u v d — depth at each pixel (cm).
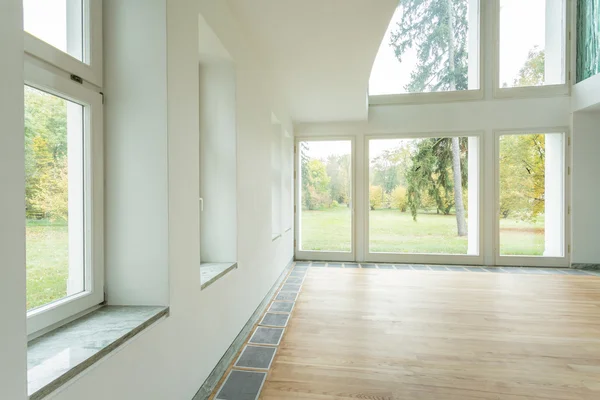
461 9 519
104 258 137
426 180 529
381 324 277
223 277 204
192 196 159
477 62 511
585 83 458
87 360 91
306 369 205
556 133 496
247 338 250
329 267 500
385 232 538
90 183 127
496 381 191
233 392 182
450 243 523
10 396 69
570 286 392
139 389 117
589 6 460
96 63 130
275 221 420
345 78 350
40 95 106
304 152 556
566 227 491
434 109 520
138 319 121
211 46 203
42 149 108
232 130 227
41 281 108
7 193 70
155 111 134
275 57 296
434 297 350
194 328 162
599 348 232
